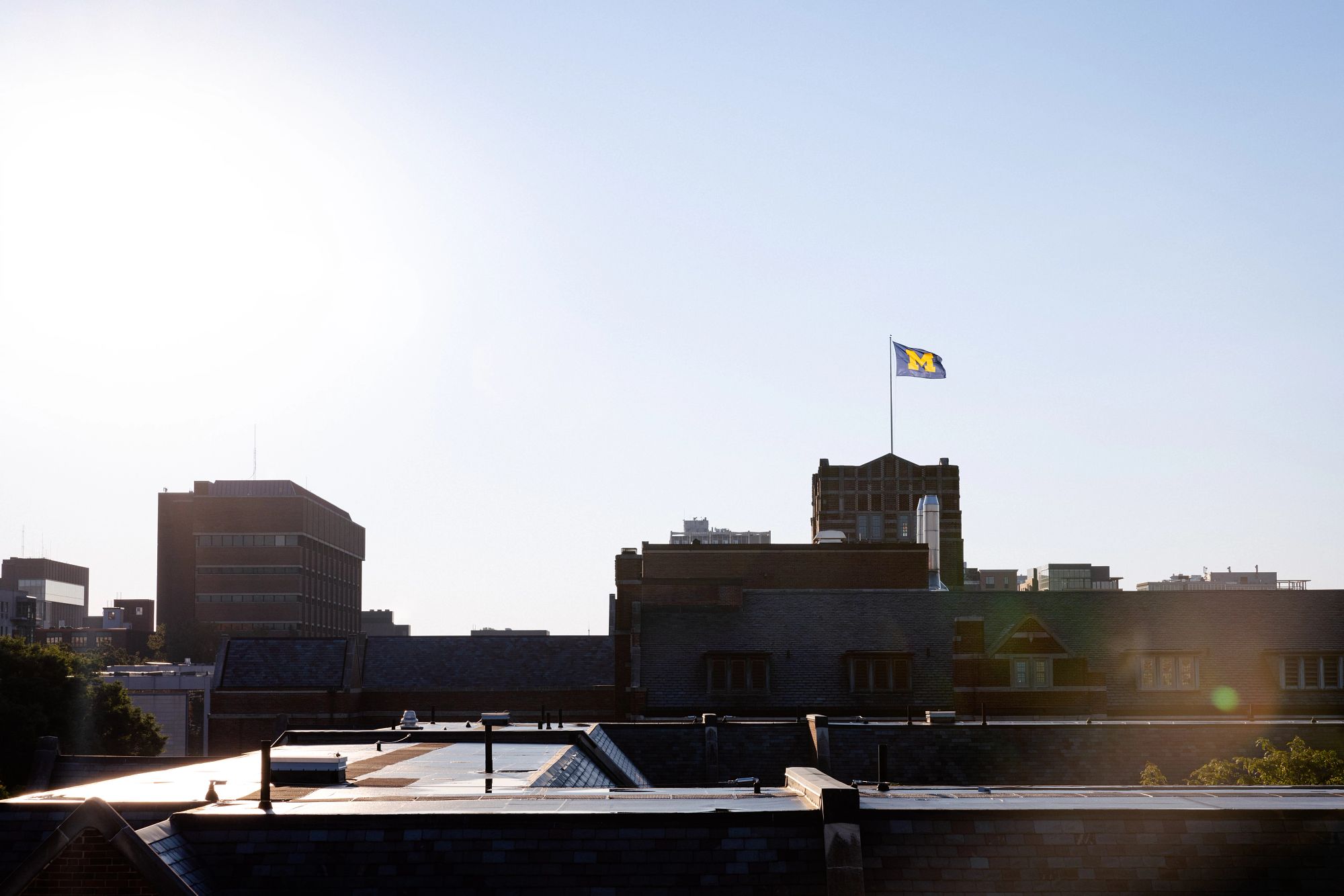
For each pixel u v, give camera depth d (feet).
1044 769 174.91
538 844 78.59
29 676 329.31
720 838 79.05
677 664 294.05
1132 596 302.04
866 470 461.37
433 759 143.64
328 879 77.41
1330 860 79.77
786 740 183.11
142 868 72.13
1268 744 172.76
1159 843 80.02
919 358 441.27
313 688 317.83
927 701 289.33
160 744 380.99
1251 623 296.10
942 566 453.99
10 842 84.74
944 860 78.89
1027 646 278.46
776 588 324.60
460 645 333.21
